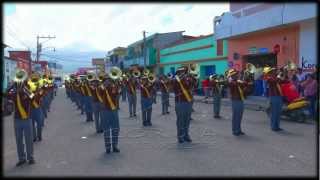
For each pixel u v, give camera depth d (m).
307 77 17.75
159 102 28.55
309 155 10.12
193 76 12.45
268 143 11.84
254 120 17.25
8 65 42.53
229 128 15.19
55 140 13.23
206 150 10.97
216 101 18.73
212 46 36.44
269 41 26.39
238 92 13.36
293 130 14.30
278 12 23.23
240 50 29.92
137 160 9.92
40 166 9.47
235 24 27.83
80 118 20.23
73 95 29.94
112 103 10.87
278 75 14.64
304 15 21.33
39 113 13.04
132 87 20.16
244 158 9.89
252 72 15.43
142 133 14.41
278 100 14.13
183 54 43.78
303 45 22.83
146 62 56.56
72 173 8.77
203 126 15.83
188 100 12.18
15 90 9.62
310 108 16.84
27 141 9.70
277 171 8.59
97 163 9.70
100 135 14.16
